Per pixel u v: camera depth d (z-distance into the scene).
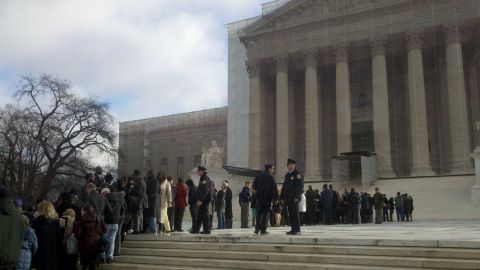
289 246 13.80
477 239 13.25
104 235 13.71
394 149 64.50
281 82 65.00
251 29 68.19
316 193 29.95
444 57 60.72
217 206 25.12
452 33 56.06
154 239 16.77
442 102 60.03
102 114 59.62
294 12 65.50
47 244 12.37
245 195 25.91
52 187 56.28
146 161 99.25
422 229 21.20
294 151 68.50
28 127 54.81
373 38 60.03
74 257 13.48
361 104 69.69
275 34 66.38
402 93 65.19
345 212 30.97
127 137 102.69
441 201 40.62
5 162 52.44
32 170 53.88
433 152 63.12
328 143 68.88
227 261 13.65
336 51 62.19
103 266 14.78
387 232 18.27
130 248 16.31
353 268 11.84
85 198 15.25
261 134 66.62
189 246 15.48
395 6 59.41
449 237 14.66
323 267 12.09
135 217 18.14
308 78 63.16
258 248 14.20
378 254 12.59
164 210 19.89
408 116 62.75
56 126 55.91
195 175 48.75
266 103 69.56
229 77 72.88
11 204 8.20
